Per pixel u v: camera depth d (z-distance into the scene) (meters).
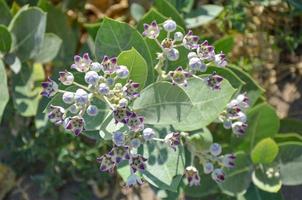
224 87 0.71
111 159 0.65
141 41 0.72
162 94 0.68
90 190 0.99
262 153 0.81
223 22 1.00
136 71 0.69
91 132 0.70
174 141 0.67
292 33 1.01
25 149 0.99
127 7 1.08
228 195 0.87
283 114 1.00
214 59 0.71
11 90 0.95
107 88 0.64
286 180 0.83
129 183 0.68
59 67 0.90
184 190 0.83
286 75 1.03
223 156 0.76
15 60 0.86
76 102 0.64
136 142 0.66
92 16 1.08
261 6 1.00
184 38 0.70
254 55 1.03
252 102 0.83
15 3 0.92
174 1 0.92
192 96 0.71
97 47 0.73
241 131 0.74
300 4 0.86
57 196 0.99
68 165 0.99
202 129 0.77
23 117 1.00
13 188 1.01
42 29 0.84
